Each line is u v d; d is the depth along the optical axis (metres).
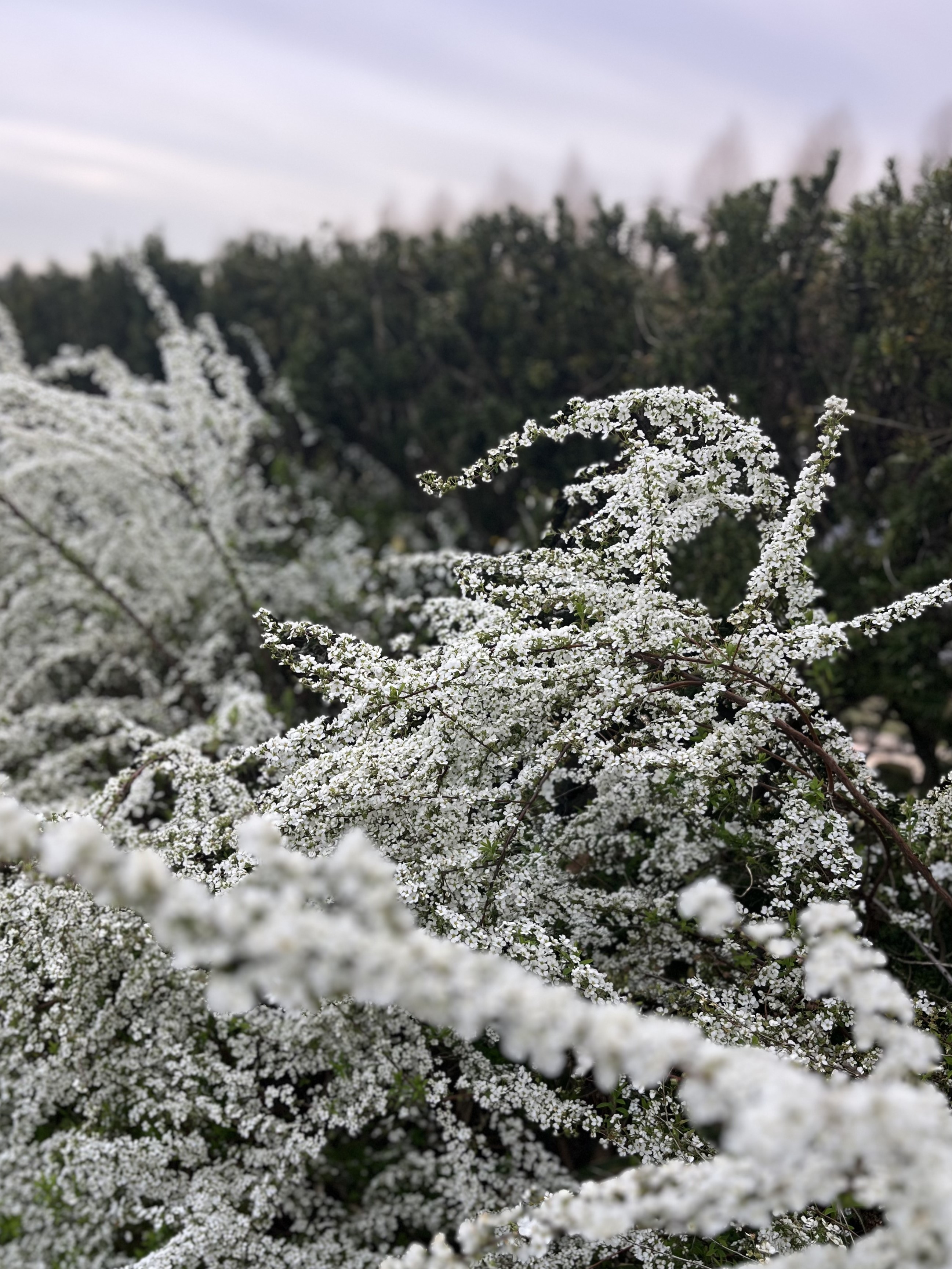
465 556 3.64
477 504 7.10
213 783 3.25
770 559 2.83
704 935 3.06
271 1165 2.87
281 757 3.02
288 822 2.57
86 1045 2.88
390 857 2.82
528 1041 1.16
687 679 2.85
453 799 2.85
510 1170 3.23
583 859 3.39
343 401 8.09
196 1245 2.56
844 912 1.50
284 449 9.18
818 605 4.74
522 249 7.22
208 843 2.83
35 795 4.67
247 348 9.91
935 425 4.88
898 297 4.69
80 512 6.73
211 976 2.71
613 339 6.50
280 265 9.79
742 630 2.85
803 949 2.43
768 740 2.86
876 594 4.54
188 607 6.16
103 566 6.03
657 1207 1.49
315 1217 3.22
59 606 6.31
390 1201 3.24
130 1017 3.06
